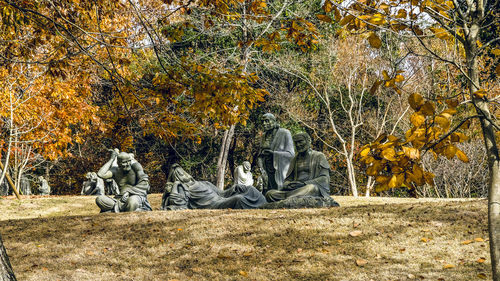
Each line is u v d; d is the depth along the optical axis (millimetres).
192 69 8562
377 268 8539
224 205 14492
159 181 35438
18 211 18781
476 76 4590
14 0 9492
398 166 4180
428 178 4059
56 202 20688
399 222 10820
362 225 10789
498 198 4363
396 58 21719
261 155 15914
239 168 20344
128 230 11680
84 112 22156
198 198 14945
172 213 13328
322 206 13930
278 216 12000
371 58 26859
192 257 9703
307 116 30312
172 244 10461
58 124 21688
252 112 31094
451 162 24406
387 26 5027
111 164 15133
